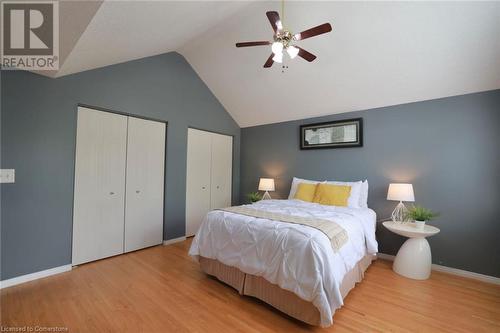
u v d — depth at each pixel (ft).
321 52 9.41
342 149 11.92
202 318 5.84
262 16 8.83
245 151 16.46
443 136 9.23
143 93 10.82
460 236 8.78
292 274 5.49
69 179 8.53
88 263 9.12
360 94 10.61
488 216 8.29
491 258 8.19
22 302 6.36
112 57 8.64
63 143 8.38
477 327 5.58
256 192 15.71
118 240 10.07
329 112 12.31
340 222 7.13
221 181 15.24
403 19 7.40
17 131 7.36
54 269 8.14
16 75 7.35
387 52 8.53
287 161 14.16
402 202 10.05
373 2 7.24
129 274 8.29
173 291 7.15
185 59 12.79
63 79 8.38
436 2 6.73
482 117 8.48
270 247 6.13
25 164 7.52
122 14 5.59
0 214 7.07
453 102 9.05
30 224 7.63
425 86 9.16
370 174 11.01
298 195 11.66
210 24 9.02
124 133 10.28
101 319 5.70
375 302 6.64
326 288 5.19
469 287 7.63
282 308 5.92
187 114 12.88
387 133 10.57
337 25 8.23
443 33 7.38
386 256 10.37
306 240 5.62
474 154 8.61
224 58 11.64
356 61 9.27
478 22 6.82
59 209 8.28
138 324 5.54
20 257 7.43
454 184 8.97
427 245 8.38
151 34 7.79
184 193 12.68
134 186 10.62
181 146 12.54
